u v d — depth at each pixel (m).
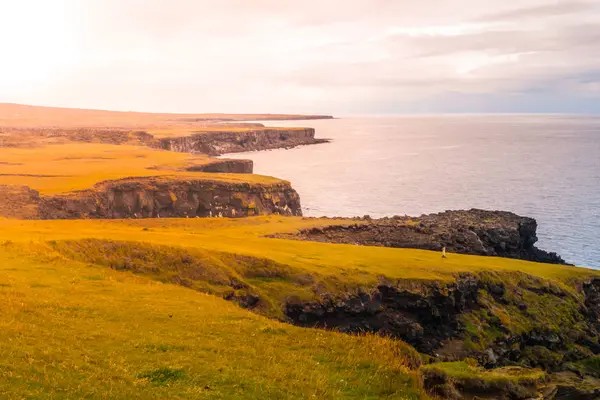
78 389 18.52
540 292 62.97
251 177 141.50
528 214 143.88
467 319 56.62
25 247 43.09
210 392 19.95
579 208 152.50
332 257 59.41
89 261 46.06
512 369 25.97
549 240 117.12
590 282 69.12
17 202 98.81
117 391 18.98
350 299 51.44
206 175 138.62
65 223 68.62
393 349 26.66
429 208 150.75
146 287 36.34
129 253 48.84
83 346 22.92
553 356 56.41
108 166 151.38
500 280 62.03
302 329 28.95
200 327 27.52
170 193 124.81
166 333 26.08
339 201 159.38
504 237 94.44
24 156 170.38
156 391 19.58
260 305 48.34
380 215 140.25
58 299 29.75
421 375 23.61
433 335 54.53
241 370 22.20
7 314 25.22
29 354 20.67
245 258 52.75
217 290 47.34
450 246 87.75
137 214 121.56
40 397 17.41
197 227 85.06
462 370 23.95
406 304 53.69
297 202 141.00
